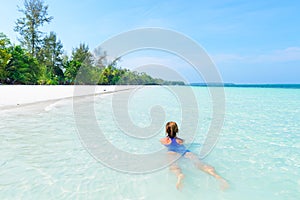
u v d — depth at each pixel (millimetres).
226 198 2418
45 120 6824
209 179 2869
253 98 18875
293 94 25281
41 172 3018
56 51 42688
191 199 2383
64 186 2619
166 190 2578
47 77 34844
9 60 26875
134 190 2568
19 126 5883
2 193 2408
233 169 3295
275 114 9328
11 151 3881
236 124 7086
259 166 3422
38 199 2305
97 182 2760
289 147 4480
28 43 39250
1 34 27438
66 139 4785
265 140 5059
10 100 10055
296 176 3055
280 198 2449
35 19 39312
